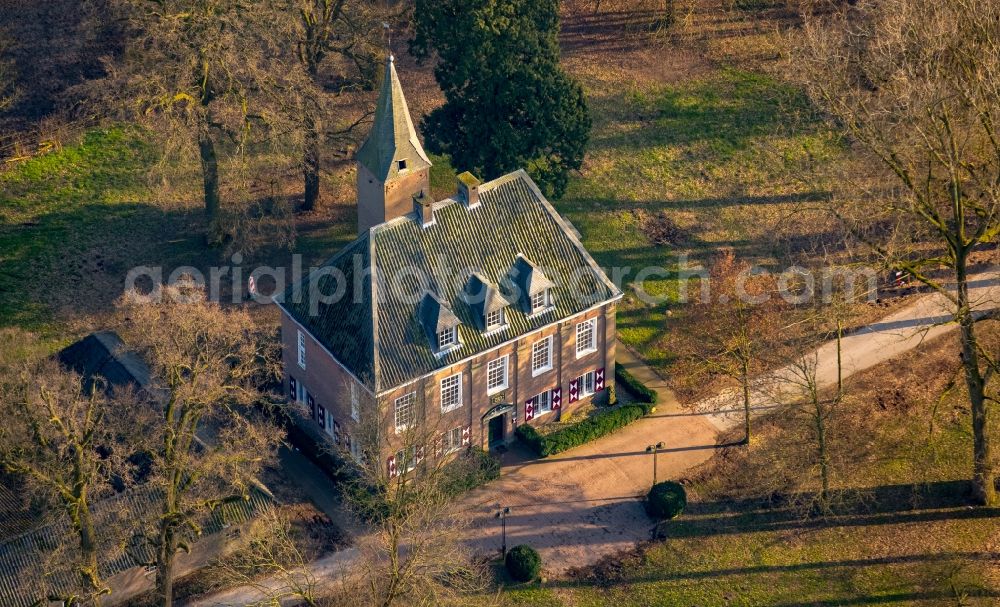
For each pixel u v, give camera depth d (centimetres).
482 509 7681
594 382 8369
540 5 8975
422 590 6444
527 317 7806
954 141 6800
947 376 8575
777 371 8544
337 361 7469
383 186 8500
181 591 7119
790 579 7294
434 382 7562
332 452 7594
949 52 7000
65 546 6362
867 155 7831
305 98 8881
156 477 6331
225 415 8000
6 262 9119
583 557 7419
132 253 9275
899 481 7869
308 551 7356
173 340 6356
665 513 7600
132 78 8381
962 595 7119
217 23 8269
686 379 8219
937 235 7819
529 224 7881
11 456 5959
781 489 7800
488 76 8788
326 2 9344
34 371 6781
